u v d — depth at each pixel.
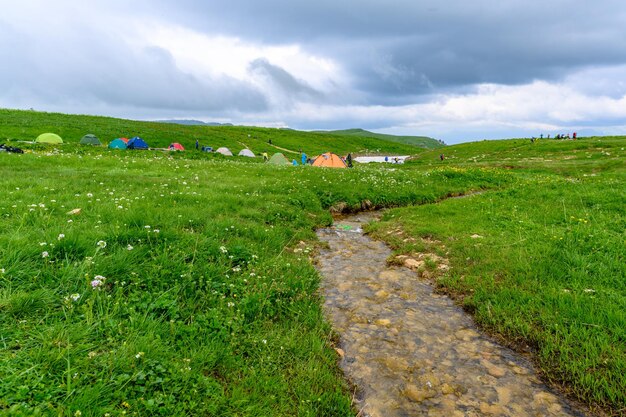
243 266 7.92
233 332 5.29
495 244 10.02
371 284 8.47
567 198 15.57
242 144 107.00
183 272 6.54
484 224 12.35
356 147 186.62
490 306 6.84
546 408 4.51
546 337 5.63
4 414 3.14
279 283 7.24
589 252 8.35
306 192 17.17
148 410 3.71
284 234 11.37
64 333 4.41
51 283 5.39
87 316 4.71
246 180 19.92
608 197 14.40
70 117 92.25
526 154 67.56
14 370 3.68
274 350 5.35
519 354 5.62
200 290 6.19
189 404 3.90
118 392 3.74
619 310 5.83
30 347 4.14
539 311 6.30
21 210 9.04
